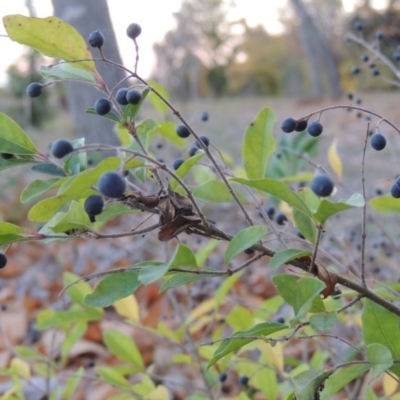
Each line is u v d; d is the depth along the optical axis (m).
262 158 0.29
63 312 0.40
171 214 0.22
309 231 0.25
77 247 0.89
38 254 0.95
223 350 0.23
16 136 0.24
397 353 0.25
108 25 0.97
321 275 0.24
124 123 0.24
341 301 0.35
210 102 4.45
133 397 0.40
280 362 0.35
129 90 0.24
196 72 5.19
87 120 1.06
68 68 0.26
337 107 0.26
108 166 0.20
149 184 0.45
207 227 0.23
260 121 0.29
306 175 0.40
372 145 0.25
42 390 0.45
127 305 0.40
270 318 0.49
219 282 0.61
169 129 0.40
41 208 0.20
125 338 0.40
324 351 0.47
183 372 0.55
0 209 1.12
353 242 0.56
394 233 0.68
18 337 0.65
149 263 0.24
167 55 4.51
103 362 0.59
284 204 0.43
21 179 1.19
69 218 0.22
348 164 1.25
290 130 0.26
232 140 1.74
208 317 0.44
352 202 0.21
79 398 0.53
